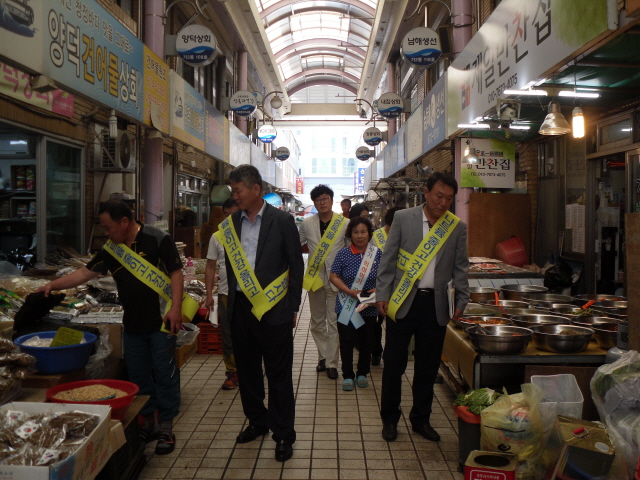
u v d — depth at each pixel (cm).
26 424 223
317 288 490
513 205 795
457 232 336
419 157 1027
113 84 536
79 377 315
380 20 1441
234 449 338
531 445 271
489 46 566
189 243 1056
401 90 1762
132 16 884
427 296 337
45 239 575
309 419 388
